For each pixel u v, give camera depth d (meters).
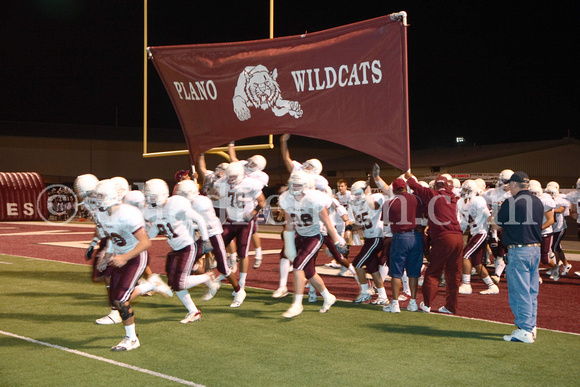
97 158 39.91
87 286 8.33
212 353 4.95
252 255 12.63
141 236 4.92
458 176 24.89
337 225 9.73
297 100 7.46
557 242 9.45
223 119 8.21
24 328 5.81
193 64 8.37
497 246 8.77
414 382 4.25
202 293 7.94
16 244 14.75
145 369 4.50
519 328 5.43
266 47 7.74
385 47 6.69
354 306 7.08
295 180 6.10
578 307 7.14
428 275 6.63
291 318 6.35
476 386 4.17
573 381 4.29
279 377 4.33
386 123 6.75
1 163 37.06
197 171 8.78
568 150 32.38
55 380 4.22
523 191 5.42
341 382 4.23
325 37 7.22
